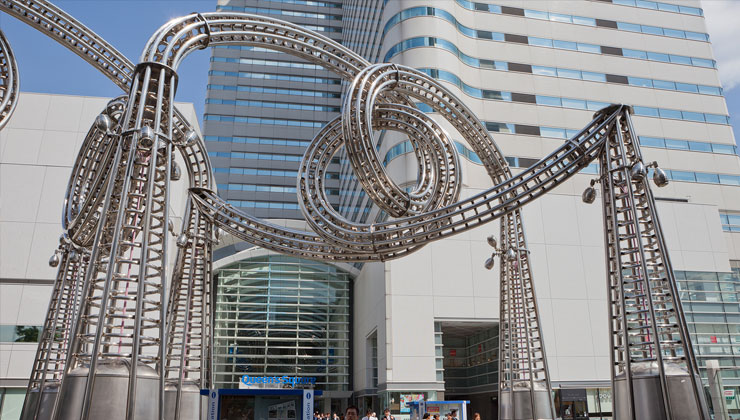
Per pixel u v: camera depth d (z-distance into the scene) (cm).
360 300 4559
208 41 1293
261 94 8544
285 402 1253
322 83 8788
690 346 1053
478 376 3881
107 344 967
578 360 3434
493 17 5016
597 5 5378
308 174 1573
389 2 4772
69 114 3391
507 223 1752
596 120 1327
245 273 4800
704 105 5297
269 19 1413
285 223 5178
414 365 3331
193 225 1677
